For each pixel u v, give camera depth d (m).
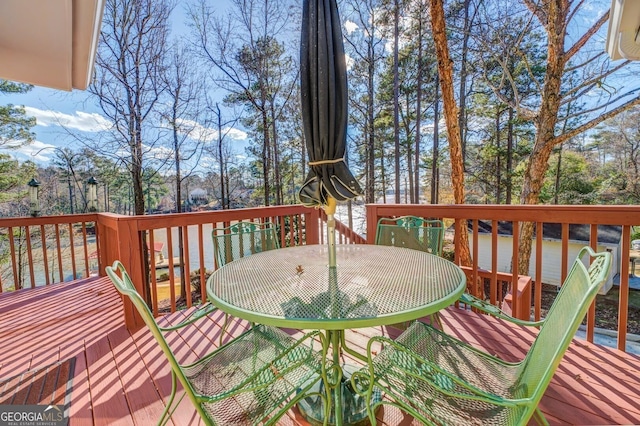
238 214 3.24
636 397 1.54
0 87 8.90
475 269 2.61
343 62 1.55
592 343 2.06
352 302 1.26
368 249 2.16
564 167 11.84
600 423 1.39
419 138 12.15
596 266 1.00
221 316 2.72
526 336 2.19
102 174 9.23
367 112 12.16
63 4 1.46
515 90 7.23
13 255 3.87
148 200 9.73
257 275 1.65
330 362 1.46
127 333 2.46
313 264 1.81
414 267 1.70
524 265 7.34
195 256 12.05
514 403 0.92
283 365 1.35
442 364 1.29
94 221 4.38
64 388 1.81
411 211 2.90
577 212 2.06
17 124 9.33
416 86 11.73
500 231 11.29
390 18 10.73
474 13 8.30
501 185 12.05
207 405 1.18
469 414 1.07
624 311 1.93
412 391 1.17
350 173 1.58
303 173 11.85
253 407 1.19
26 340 2.47
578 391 1.60
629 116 10.41
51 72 2.18
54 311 3.13
